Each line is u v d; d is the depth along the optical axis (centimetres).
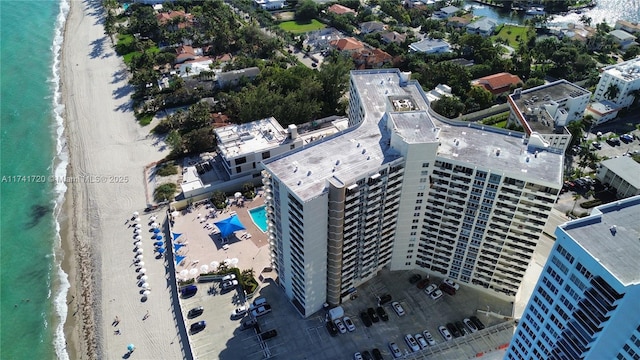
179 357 12412
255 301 13588
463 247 13375
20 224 17238
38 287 14938
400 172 12375
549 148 12494
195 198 17412
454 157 12112
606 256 7688
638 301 7469
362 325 13212
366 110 14650
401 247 14112
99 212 17150
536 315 9450
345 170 11806
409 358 12369
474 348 12644
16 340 13450
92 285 14525
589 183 18300
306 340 12812
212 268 14588
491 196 12006
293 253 12294
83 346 13025
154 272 14725
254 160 17962
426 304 13762
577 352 8556
